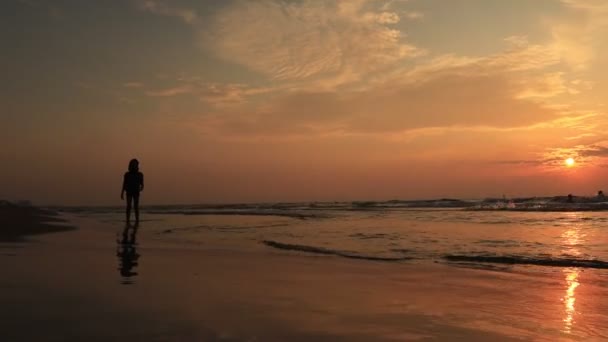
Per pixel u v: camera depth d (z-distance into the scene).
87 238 11.09
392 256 8.73
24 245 9.27
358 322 4.06
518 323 4.20
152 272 6.32
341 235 12.54
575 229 13.59
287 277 6.34
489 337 3.76
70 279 5.59
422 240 11.25
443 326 4.03
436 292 5.55
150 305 4.36
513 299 5.23
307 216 22.00
